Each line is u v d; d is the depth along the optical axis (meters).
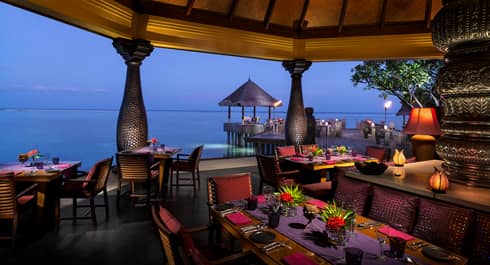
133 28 5.41
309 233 1.95
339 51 7.05
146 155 4.28
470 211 1.96
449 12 2.48
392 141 11.41
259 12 6.73
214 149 12.98
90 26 4.64
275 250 1.71
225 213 2.33
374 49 6.78
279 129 14.57
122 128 5.76
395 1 6.44
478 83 2.34
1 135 16.12
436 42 2.68
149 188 4.37
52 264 2.68
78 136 16.23
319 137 14.12
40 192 3.42
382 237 1.65
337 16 6.96
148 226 3.61
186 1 5.93
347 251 1.50
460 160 2.63
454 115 2.67
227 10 6.35
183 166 5.22
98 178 3.72
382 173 3.11
